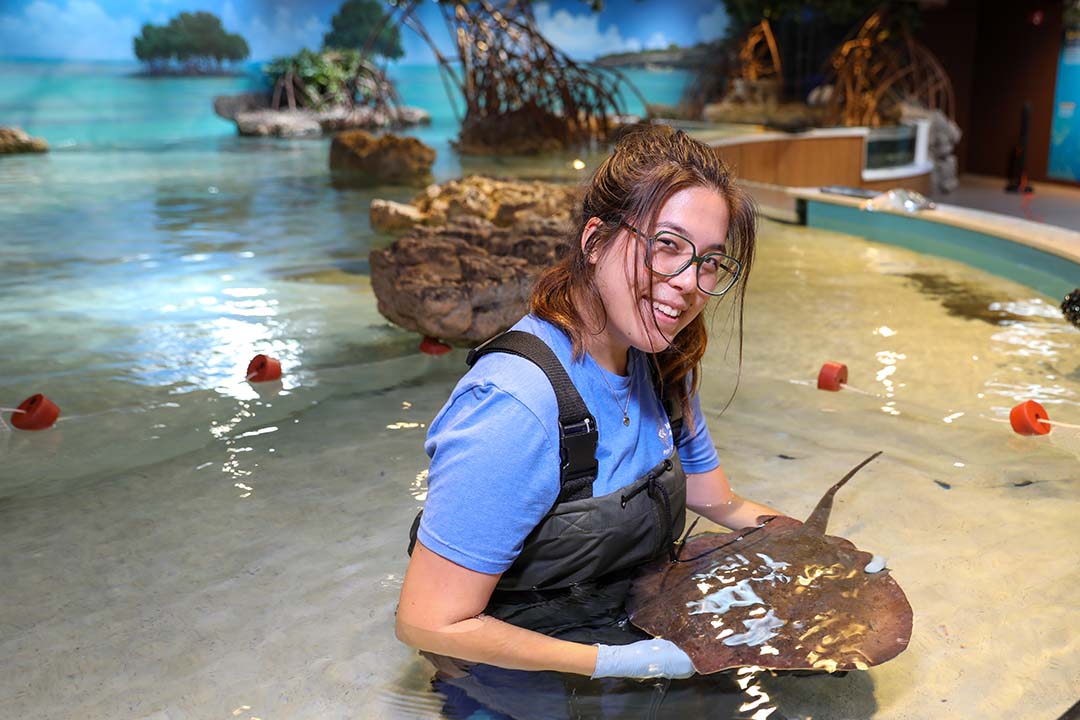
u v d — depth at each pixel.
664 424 1.78
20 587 2.23
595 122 15.92
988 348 4.35
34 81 17.84
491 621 1.55
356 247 7.00
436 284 4.23
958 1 14.68
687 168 1.50
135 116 18.52
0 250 6.85
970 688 1.76
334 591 2.17
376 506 2.62
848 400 3.54
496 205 7.14
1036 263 5.75
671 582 1.80
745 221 1.56
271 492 2.74
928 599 2.09
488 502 1.48
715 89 16.64
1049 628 1.97
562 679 1.64
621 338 1.61
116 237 7.41
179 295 5.50
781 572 1.83
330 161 12.27
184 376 3.95
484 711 1.60
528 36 15.51
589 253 1.55
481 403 1.51
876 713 1.67
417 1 17.11
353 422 3.33
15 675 1.87
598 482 1.63
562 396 1.52
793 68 15.76
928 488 2.70
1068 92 13.42
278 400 3.61
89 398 3.68
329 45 21.09
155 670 1.88
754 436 3.13
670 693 1.63
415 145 11.35
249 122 17.98
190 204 9.18
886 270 6.21
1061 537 2.39
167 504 2.68
